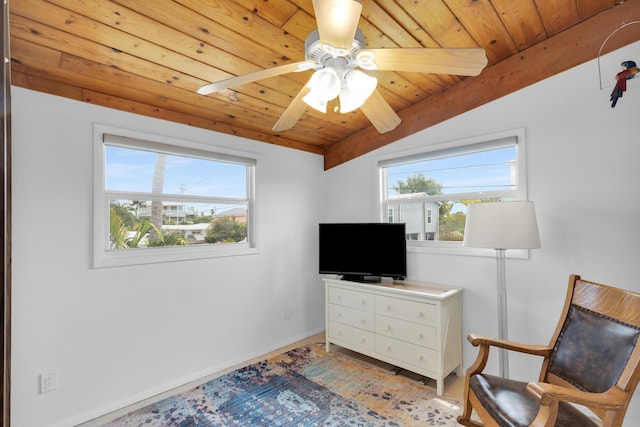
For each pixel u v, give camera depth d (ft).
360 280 9.90
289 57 6.72
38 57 5.93
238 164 9.99
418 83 8.67
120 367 7.36
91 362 6.97
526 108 7.75
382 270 9.54
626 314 4.84
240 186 10.18
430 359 7.89
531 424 4.33
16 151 6.18
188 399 7.63
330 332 10.19
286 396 7.72
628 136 6.53
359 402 7.45
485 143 8.34
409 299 8.29
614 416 4.17
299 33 6.08
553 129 7.38
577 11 6.64
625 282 6.52
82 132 6.92
